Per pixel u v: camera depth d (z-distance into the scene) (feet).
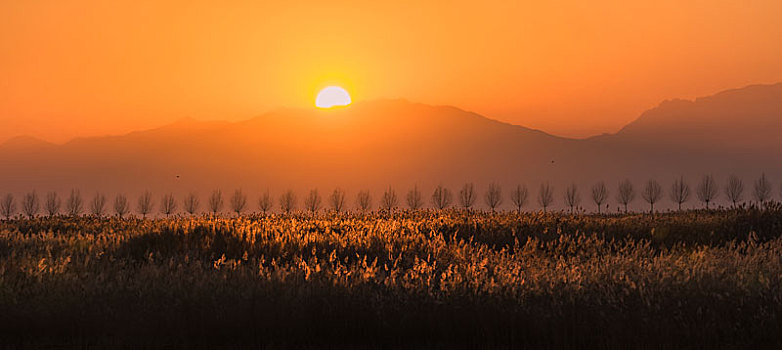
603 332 36.99
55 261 54.70
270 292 42.78
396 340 38.04
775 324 36.83
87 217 111.96
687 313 38.55
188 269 49.96
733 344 36.19
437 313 39.22
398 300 41.11
